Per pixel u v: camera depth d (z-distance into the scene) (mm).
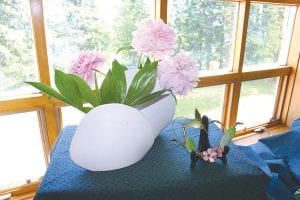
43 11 1055
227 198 628
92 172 623
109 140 549
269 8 1729
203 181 607
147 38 582
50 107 1180
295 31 1910
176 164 666
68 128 885
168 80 610
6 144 1188
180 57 612
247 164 671
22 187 1248
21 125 1184
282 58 2010
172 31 597
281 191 1082
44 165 1304
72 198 561
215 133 832
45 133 1217
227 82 1689
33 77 1148
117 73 572
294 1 1774
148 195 579
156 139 801
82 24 1179
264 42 1822
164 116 711
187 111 1646
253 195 642
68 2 1118
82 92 570
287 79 2043
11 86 1119
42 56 1099
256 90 1939
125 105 583
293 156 1292
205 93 1677
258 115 2066
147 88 599
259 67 1868
